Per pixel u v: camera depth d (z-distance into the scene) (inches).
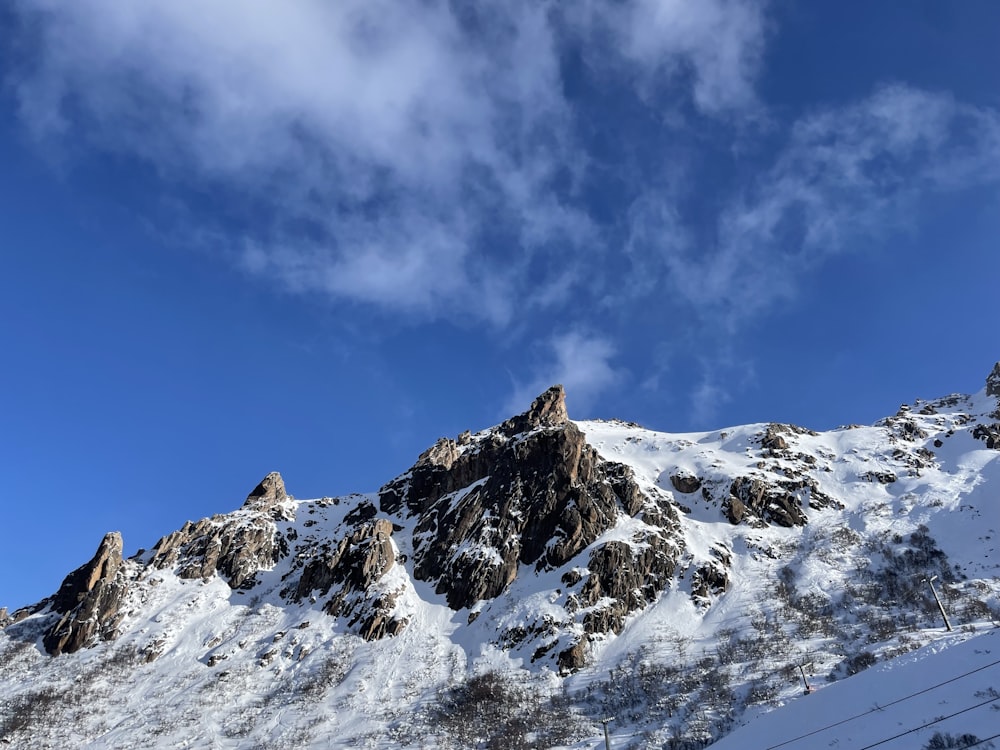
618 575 4254.4
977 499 4623.5
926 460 5551.2
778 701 2679.6
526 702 3304.6
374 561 4963.1
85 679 4281.5
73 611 5231.3
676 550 4566.9
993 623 2938.0
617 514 4950.8
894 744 1685.5
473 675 3659.0
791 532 4847.4
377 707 3472.0
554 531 4845.0
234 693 3848.4
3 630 5472.4
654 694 3152.1
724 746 2188.7
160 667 4370.1
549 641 3794.3
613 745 2763.3
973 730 1596.9
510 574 4645.7
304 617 4658.0
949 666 1941.4
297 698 3693.4
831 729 1920.5
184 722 3572.8
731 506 5098.4
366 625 4335.6
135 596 5329.7
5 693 4301.2
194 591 5398.6
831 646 3221.0
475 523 5191.9
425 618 4431.6
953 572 3841.0
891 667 2092.8
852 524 4726.9
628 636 3841.0
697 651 3516.2
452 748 2984.7
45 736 3587.6
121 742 3437.5
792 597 3895.2
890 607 3563.0
